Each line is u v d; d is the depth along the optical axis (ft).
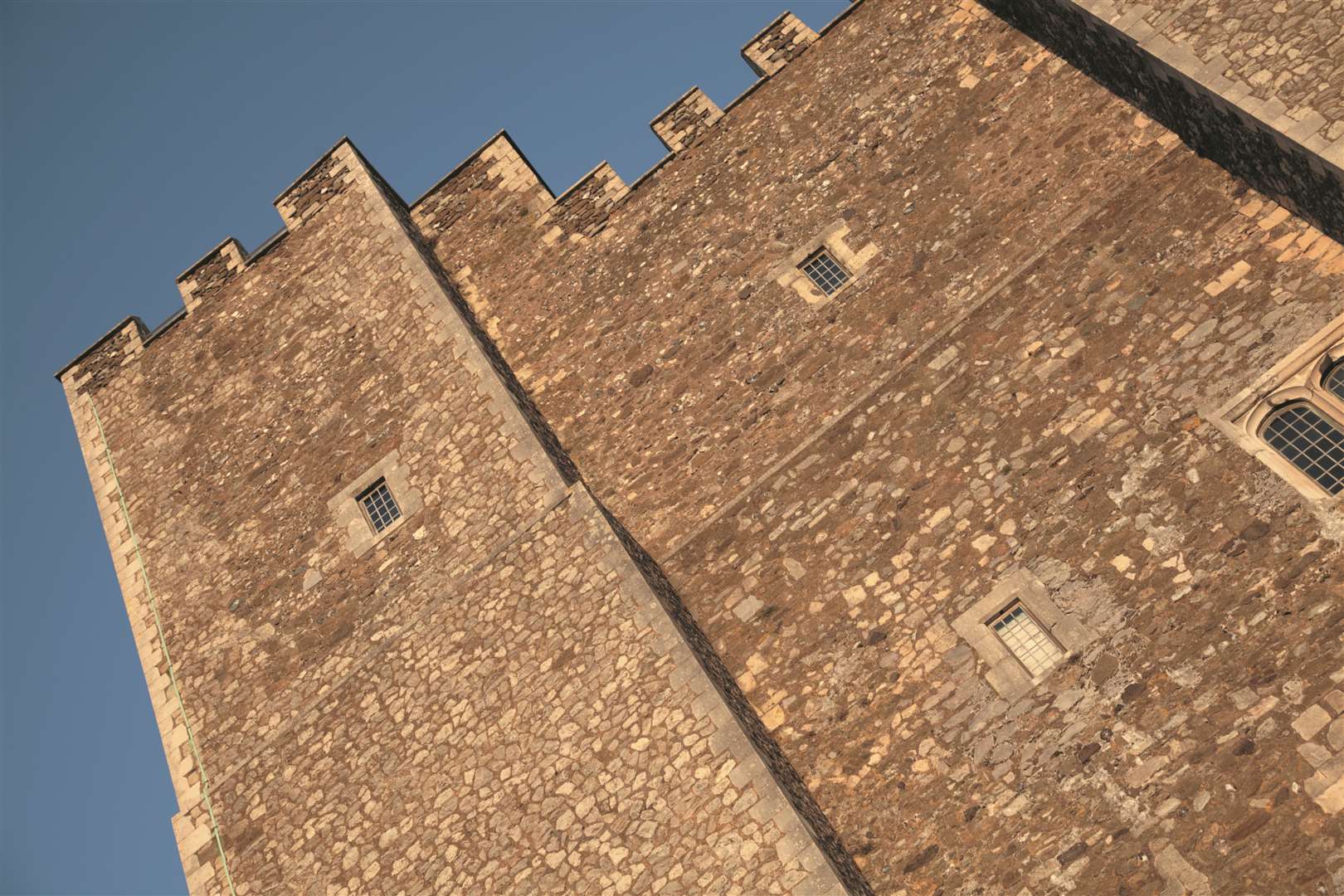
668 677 41.78
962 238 48.42
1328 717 35.94
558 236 55.83
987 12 52.42
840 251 50.39
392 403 51.80
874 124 52.37
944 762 40.11
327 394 53.47
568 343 53.31
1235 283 42.75
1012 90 50.31
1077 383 43.70
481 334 54.08
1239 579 38.70
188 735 48.37
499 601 45.75
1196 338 42.57
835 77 54.13
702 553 46.80
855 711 41.98
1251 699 37.09
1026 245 47.14
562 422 51.72
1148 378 42.68
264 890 44.16
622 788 40.78
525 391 52.90
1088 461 42.34
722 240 52.70
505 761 42.83
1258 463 39.83
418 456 50.21
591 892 39.73
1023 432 43.73
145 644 51.08
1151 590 39.70
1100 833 37.35
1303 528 38.45
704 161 54.80
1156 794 37.14
